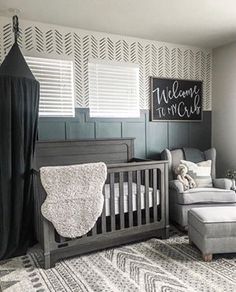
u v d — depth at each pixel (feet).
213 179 12.16
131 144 12.15
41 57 10.66
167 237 10.27
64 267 8.17
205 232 8.24
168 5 9.05
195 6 9.16
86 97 11.61
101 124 11.97
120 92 12.34
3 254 8.68
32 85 8.93
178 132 13.83
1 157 8.41
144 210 10.28
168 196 10.69
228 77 13.61
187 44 13.61
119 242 9.38
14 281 7.43
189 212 9.45
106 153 11.60
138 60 12.62
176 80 13.53
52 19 10.22
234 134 13.50
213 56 14.42
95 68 11.74
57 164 10.61
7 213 8.62
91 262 8.45
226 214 8.59
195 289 6.91
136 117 12.73
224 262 8.32
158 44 13.06
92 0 8.63
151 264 8.25
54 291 6.95
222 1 8.80
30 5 8.94
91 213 8.52
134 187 10.40
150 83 12.91
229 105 13.66
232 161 13.67
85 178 8.34
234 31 11.70
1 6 9.01
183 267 8.04
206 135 14.64
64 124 11.20
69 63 11.20
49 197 7.98
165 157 12.51
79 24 10.77
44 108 10.88
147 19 10.28
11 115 8.48
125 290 6.92
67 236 8.28
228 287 7.00
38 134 10.75
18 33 9.63
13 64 8.53
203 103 14.46
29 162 9.07
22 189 8.84
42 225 8.16
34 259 8.71
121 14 9.79
